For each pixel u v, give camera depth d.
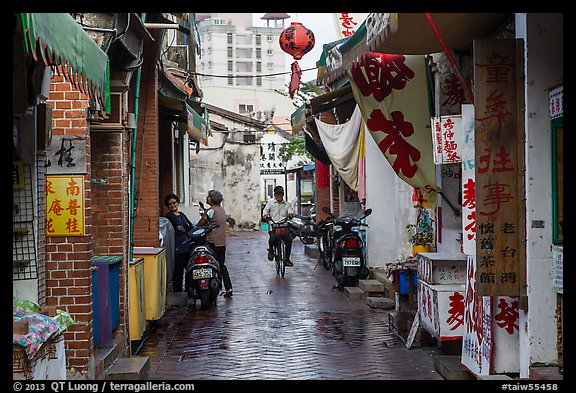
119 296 8.18
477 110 5.94
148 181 11.70
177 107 14.91
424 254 8.34
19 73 4.88
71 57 4.56
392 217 14.04
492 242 5.93
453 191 8.98
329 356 8.36
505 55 5.95
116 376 6.96
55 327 5.13
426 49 8.14
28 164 5.95
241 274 16.64
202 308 11.70
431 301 7.80
